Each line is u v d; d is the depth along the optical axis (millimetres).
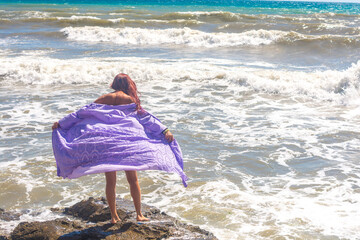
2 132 7777
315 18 30266
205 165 6348
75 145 3490
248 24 24922
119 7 41344
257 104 10227
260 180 5840
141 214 3971
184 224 4137
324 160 6605
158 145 3707
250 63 15938
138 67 13375
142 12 33500
